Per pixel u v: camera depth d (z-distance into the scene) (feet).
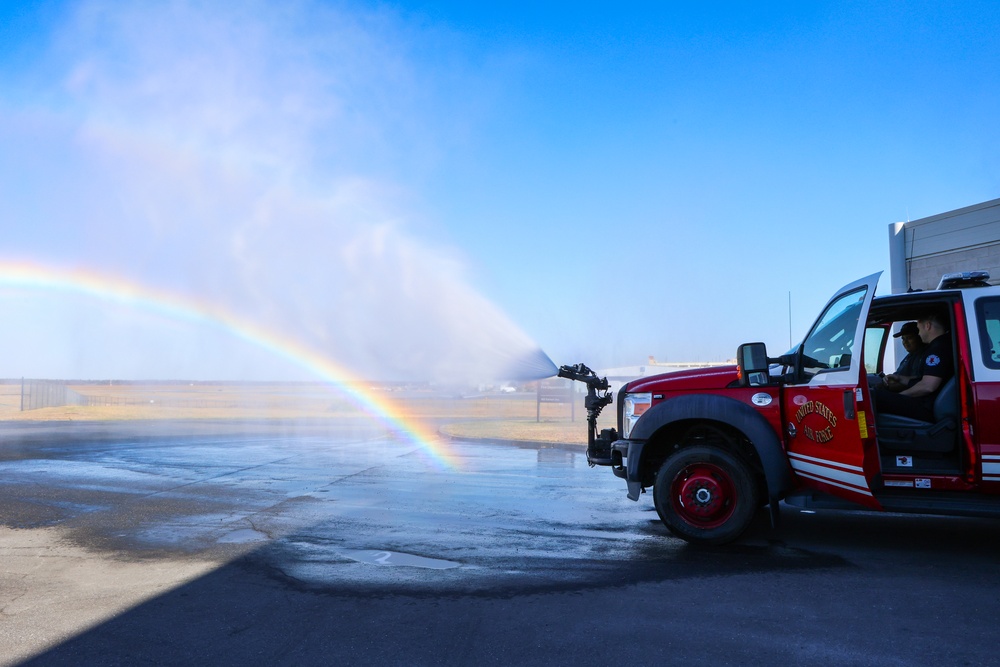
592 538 20.07
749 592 14.87
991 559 17.69
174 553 18.42
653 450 20.86
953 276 18.37
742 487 18.62
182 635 12.53
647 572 16.43
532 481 31.58
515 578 15.97
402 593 14.85
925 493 17.35
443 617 13.35
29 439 54.08
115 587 15.40
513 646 11.91
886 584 15.46
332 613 13.62
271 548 18.90
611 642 12.05
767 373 17.98
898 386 19.36
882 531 21.11
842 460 17.43
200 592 15.01
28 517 23.38
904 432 17.66
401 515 23.53
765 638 12.21
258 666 11.19
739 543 19.44
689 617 13.30
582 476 33.19
